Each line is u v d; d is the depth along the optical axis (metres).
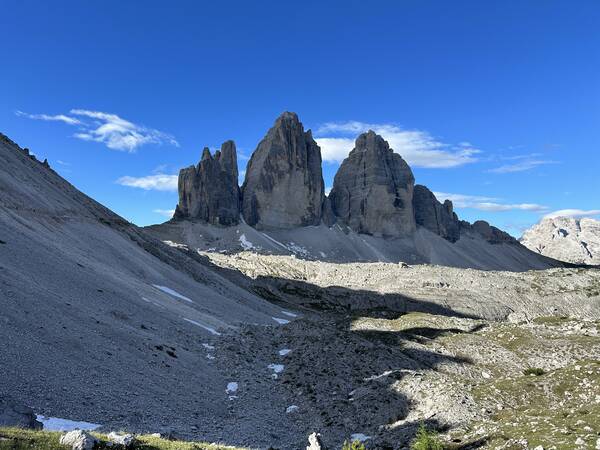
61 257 71.31
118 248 103.81
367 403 50.69
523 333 84.19
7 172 104.81
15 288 48.47
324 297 177.00
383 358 66.44
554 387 50.03
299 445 42.50
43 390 35.03
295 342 75.69
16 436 21.44
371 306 174.38
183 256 137.38
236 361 63.69
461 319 115.25
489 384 53.88
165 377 49.28
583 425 34.41
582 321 95.62
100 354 45.78
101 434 25.98
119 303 65.50
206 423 43.06
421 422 44.28
